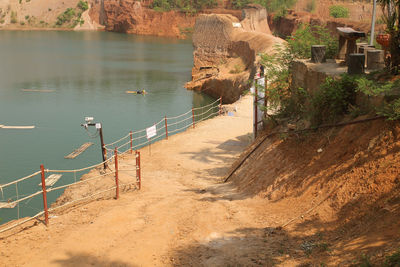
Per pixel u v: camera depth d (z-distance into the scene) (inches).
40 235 388.2
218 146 937.5
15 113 2071.9
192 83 2802.7
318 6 5334.6
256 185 484.1
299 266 270.2
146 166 793.6
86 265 323.3
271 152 518.0
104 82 2950.3
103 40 6190.9
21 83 2903.5
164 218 417.4
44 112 2097.7
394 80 441.1
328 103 461.4
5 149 1480.1
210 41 3248.0
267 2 5625.0
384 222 278.4
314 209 355.6
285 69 693.9
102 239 370.0
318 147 438.6
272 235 337.4
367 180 333.7
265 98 725.9
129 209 450.0
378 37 522.0
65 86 2807.6
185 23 6845.5
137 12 7258.9
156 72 3378.4
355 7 5068.9
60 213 481.7
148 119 1980.8
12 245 365.1
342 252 265.6
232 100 2348.7
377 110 382.3
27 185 1082.1
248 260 300.5
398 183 307.4
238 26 3211.1
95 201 526.9
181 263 315.9
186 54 4594.0
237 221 386.6
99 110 2155.5
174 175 716.7
